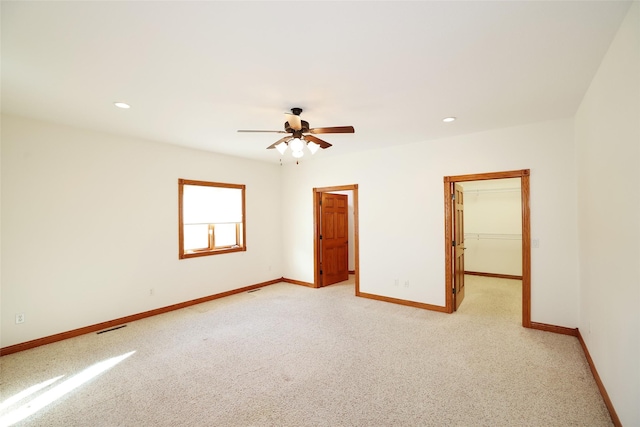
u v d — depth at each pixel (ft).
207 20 5.33
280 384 8.07
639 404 5.07
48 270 10.97
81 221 11.80
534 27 5.62
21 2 4.79
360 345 10.41
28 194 10.57
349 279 21.79
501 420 6.55
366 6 4.99
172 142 14.24
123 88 8.19
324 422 6.57
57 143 11.23
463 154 13.26
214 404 7.25
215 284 16.57
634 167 5.19
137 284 13.42
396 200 15.33
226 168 17.21
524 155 11.85
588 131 8.61
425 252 14.39
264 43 6.10
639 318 5.04
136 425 6.56
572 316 11.02
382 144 15.02
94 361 9.48
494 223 21.31
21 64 6.88
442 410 6.92
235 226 18.26
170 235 14.64
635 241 5.19
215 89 8.29
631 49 5.14
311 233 19.11
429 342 10.57
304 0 4.82
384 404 7.17
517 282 19.65
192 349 10.26
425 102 9.39
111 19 5.29
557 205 11.25
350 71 7.32
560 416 6.66
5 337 10.03
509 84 8.13
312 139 10.43
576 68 7.25
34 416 6.89
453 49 6.40
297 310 14.40
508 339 10.73
